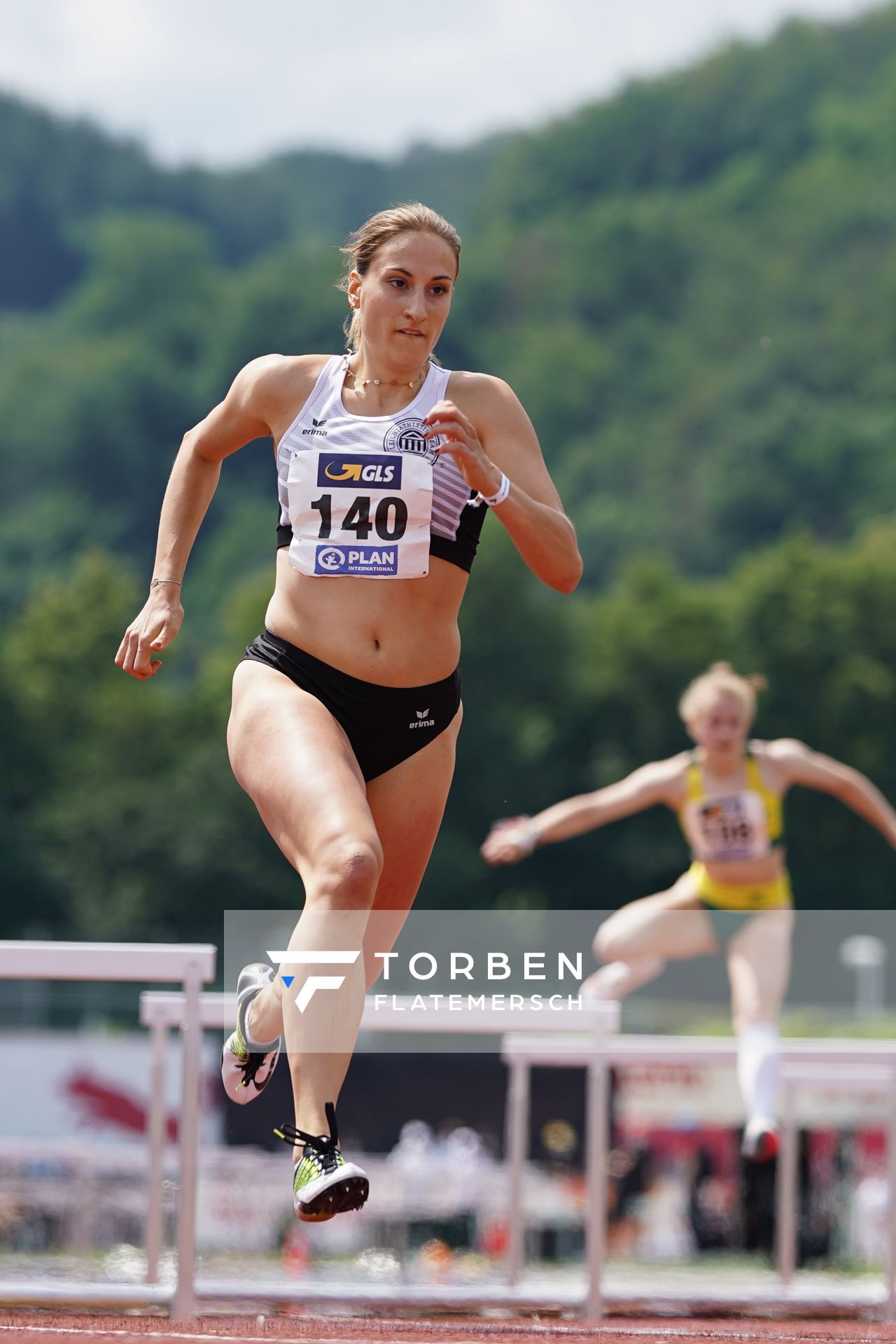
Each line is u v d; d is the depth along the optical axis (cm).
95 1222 4109
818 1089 2262
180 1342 1058
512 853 2433
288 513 1191
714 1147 5166
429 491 1154
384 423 1163
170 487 1262
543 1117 5444
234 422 1228
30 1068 6072
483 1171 4575
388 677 1163
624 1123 5284
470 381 1186
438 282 1163
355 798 1084
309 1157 1029
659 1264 3878
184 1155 1428
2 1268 2417
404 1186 4281
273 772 1109
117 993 9212
